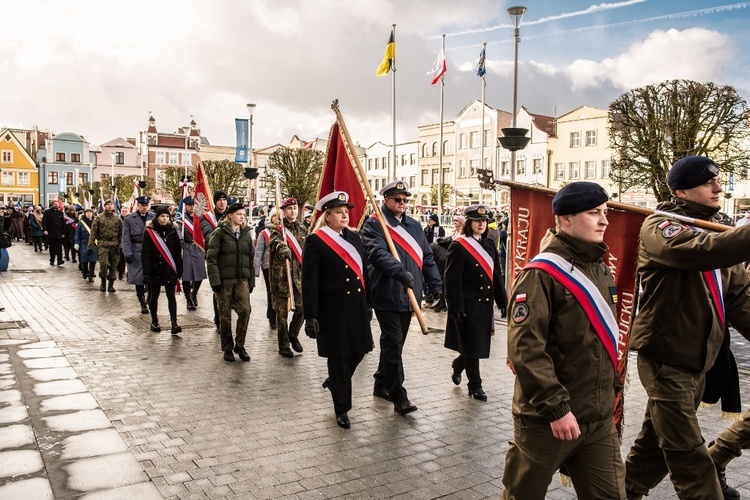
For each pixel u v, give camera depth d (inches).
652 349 135.3
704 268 119.4
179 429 203.6
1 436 191.9
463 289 244.8
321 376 277.1
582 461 115.9
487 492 160.6
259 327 400.2
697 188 136.9
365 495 157.8
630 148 815.1
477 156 2340.1
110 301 503.2
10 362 284.4
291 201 331.6
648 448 145.3
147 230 362.6
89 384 252.7
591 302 113.7
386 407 234.5
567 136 1967.3
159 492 156.4
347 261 215.5
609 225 150.1
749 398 248.7
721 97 764.6
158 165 3262.8
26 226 1284.4
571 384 113.5
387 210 248.4
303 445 192.2
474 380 245.3
